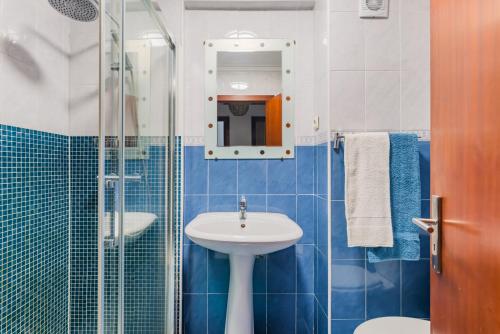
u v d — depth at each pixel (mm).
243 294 1550
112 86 982
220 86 1845
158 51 1492
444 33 709
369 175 1442
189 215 1826
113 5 979
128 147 1123
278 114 1850
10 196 1260
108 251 967
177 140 1814
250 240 1287
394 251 1438
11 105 1267
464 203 626
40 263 1432
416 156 1461
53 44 1525
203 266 1827
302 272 1842
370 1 1533
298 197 1843
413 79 1538
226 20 1844
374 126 1534
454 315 666
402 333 1208
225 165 1839
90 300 1620
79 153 1648
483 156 560
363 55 1534
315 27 1799
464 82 624
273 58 1850
